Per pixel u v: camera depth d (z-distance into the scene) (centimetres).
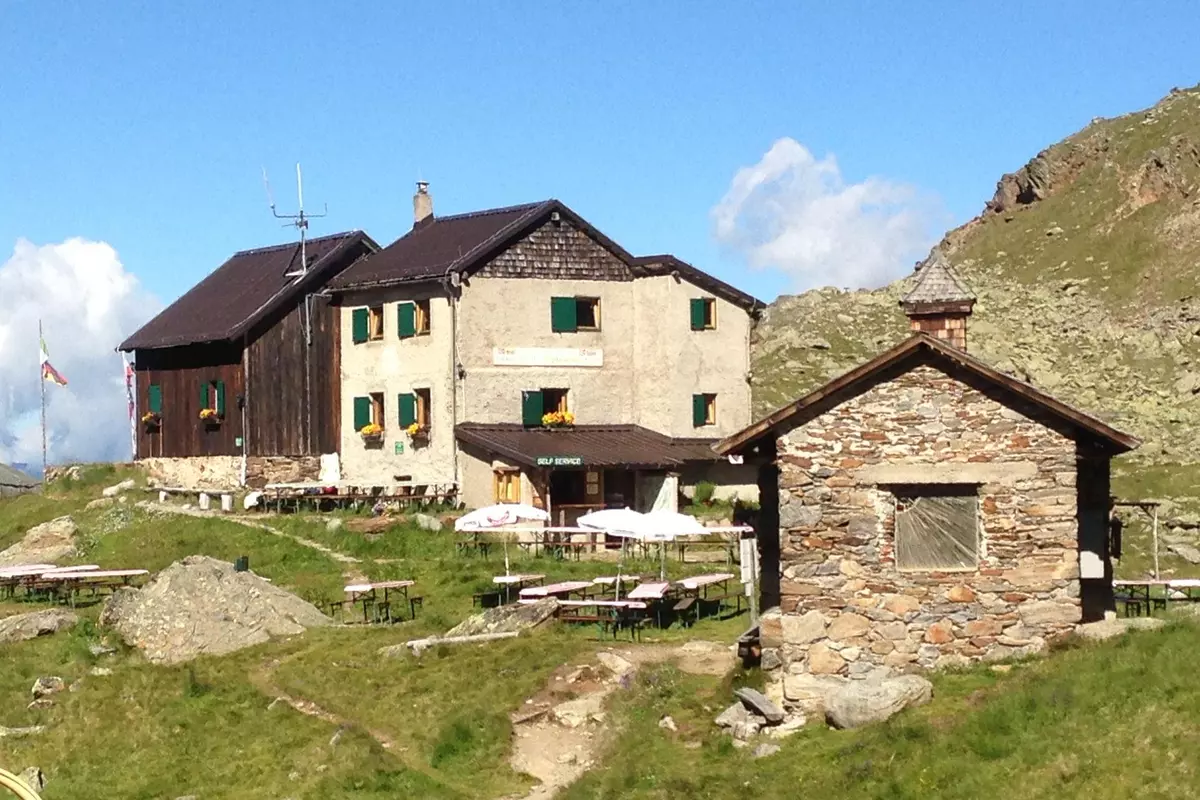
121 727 2970
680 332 5331
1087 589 2630
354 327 5469
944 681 2455
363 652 3322
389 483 5288
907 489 2550
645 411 5338
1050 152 13575
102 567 4556
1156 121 13250
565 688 2900
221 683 3209
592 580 3831
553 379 5203
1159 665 2183
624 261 5369
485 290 5097
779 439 2567
